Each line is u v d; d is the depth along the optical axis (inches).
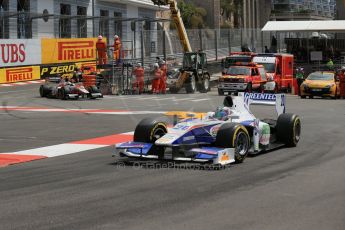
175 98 1466.5
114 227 295.9
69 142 665.0
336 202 349.1
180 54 2144.4
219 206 339.6
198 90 1796.3
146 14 2723.9
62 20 2011.6
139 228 293.4
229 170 463.2
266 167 478.0
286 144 599.8
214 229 290.5
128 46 2386.8
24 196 374.3
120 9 2455.7
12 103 1262.3
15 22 1774.1
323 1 6186.0
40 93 1434.5
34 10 1871.3
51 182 423.2
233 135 481.1
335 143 632.4
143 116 963.3
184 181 417.1
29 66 1736.0
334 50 2466.8
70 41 1902.1
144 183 411.5
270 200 354.6
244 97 568.1
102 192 382.6
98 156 557.3
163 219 310.7
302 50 2534.5
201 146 500.4
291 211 327.0
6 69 1654.8
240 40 2534.5
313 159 521.3
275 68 1766.7
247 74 1619.1
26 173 467.8
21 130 784.3
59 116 979.3
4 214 325.7
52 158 553.9
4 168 498.6
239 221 305.7
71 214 323.9
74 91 1369.3
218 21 3752.5
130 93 1656.0
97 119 922.1
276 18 5698.8
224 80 1615.4
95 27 2209.6
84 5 2187.5
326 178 427.5
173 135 474.0
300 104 1269.7
